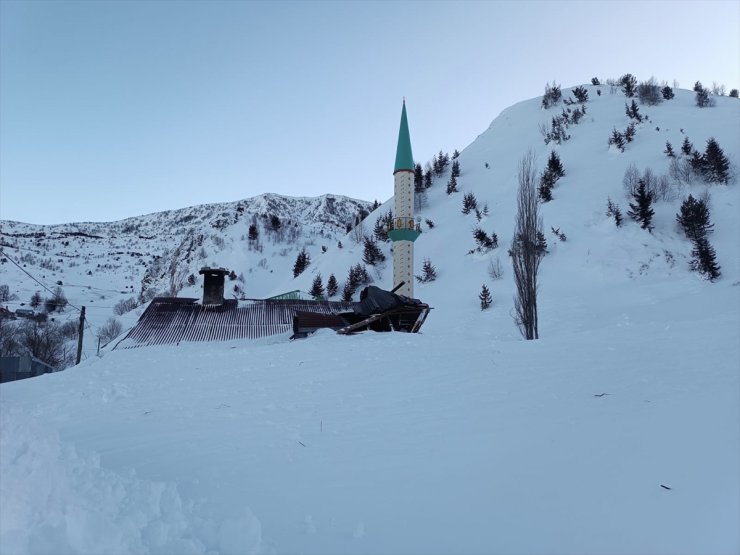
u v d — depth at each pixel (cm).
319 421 637
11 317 4906
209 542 291
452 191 7262
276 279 8894
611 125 7212
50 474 307
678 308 2855
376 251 5878
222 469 451
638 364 866
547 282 3844
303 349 1316
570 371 856
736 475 379
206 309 2383
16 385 1013
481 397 727
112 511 303
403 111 3794
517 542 306
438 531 323
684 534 307
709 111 6906
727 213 4241
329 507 362
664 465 412
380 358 1124
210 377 1006
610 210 4625
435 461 466
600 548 297
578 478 401
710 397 614
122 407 768
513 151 7856
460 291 4259
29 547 236
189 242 11788
